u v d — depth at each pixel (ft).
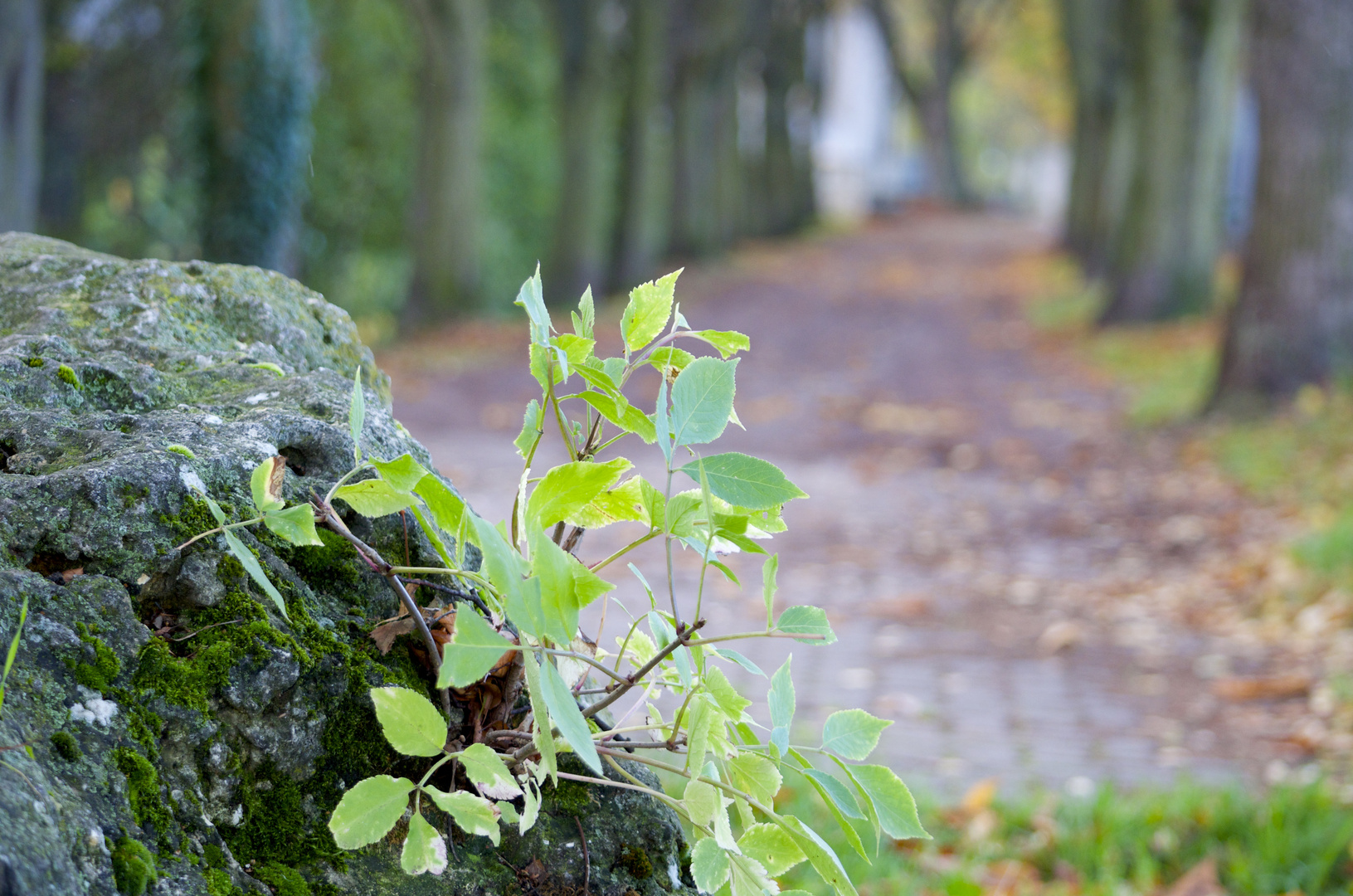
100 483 3.87
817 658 19.29
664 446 3.85
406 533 4.46
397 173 81.30
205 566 3.92
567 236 78.69
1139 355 52.44
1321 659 18.74
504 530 4.15
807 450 37.88
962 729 16.38
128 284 5.75
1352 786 14.08
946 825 13.17
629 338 4.41
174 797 3.58
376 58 79.30
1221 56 60.80
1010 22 172.14
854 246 124.98
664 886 4.68
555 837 4.49
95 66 59.82
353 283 83.51
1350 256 36.70
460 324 68.03
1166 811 13.04
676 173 101.71
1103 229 76.89
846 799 4.09
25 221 37.65
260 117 53.31
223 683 3.77
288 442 4.63
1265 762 15.31
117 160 62.85
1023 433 39.55
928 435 39.83
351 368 6.27
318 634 4.06
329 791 4.00
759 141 133.90
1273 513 27.43
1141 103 62.23
